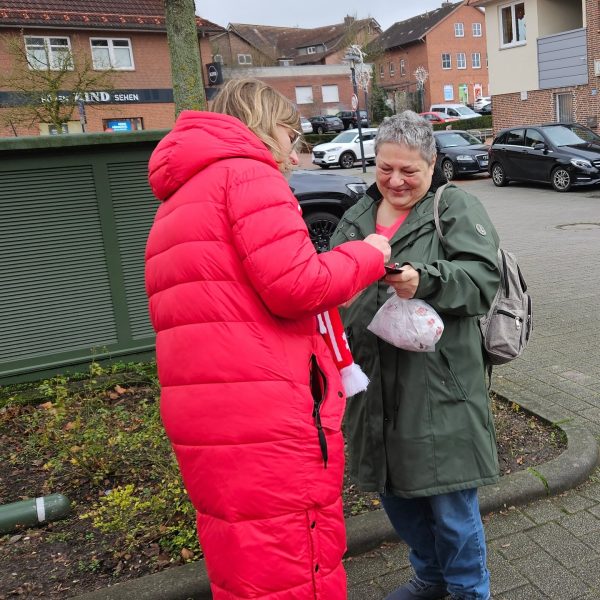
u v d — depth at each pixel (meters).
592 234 10.83
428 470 2.09
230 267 1.60
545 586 2.62
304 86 58.47
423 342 1.95
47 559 2.90
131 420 4.12
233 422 1.61
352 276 1.68
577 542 2.88
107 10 29.33
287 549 1.66
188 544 2.87
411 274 1.88
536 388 4.52
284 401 1.63
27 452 3.90
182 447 1.69
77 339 4.87
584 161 16.02
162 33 30.03
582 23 24.56
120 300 4.94
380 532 2.90
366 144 29.41
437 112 43.38
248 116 1.76
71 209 4.74
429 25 63.62
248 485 1.63
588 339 5.55
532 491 3.18
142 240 4.96
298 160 1.91
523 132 17.88
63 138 4.55
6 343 4.70
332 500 1.72
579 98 23.11
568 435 3.69
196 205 1.62
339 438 1.74
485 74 66.25
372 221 2.26
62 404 3.99
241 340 1.60
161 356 1.71
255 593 1.66
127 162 4.82
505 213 14.01
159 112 30.42
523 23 24.94
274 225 1.57
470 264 1.99
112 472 3.59
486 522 3.05
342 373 1.92
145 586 2.60
